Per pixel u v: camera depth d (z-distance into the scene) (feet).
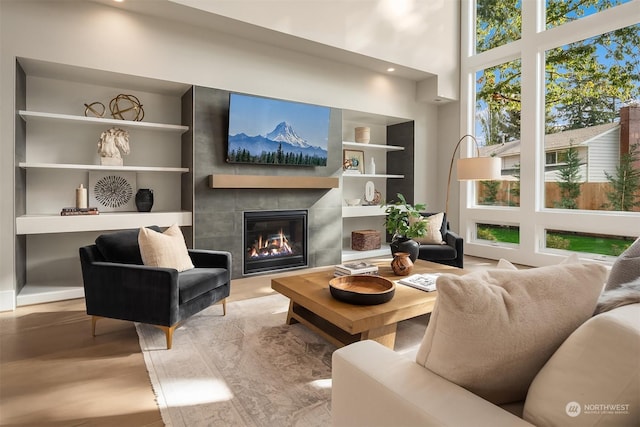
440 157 20.13
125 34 11.66
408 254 9.50
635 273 4.33
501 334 2.75
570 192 15.07
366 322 6.49
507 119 17.37
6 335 8.41
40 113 10.64
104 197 12.86
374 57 15.70
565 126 15.20
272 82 14.46
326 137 15.57
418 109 19.29
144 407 5.72
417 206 10.48
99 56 11.25
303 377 6.61
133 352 7.59
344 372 3.43
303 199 15.44
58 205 12.22
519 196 16.92
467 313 2.73
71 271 12.63
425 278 8.91
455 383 2.92
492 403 2.91
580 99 14.71
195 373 6.75
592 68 14.32
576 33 14.55
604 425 2.22
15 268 10.20
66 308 10.27
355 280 8.34
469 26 18.65
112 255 8.63
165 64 12.30
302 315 8.71
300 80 15.16
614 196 13.82
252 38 13.78
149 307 7.74
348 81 16.56
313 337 8.36
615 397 2.18
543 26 15.89
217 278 9.15
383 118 18.71
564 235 15.40
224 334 8.51
